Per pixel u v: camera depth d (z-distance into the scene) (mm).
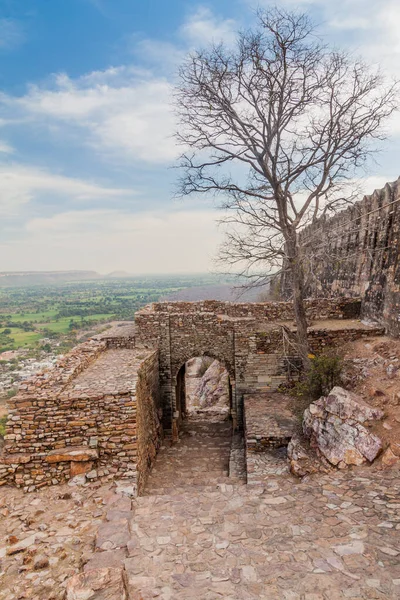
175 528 7055
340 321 18516
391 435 9617
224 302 20750
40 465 9906
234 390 17156
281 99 14602
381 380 12219
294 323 18781
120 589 5027
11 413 10188
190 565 5965
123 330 19812
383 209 16828
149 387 14789
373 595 5137
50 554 6656
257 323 17516
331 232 20078
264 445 12406
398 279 15227
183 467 13828
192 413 21547
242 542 6496
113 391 10430
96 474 9906
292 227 15523
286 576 5594
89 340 17094
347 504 7465
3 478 9797
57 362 12797
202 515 7469
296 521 7020
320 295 24594
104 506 8523
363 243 18891
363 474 8781
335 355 15148
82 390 10695
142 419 12344
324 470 9945
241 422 17062
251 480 10484
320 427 10969
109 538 6801
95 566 6027
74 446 10211
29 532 7484
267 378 16938
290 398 16000
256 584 5477
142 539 6738
